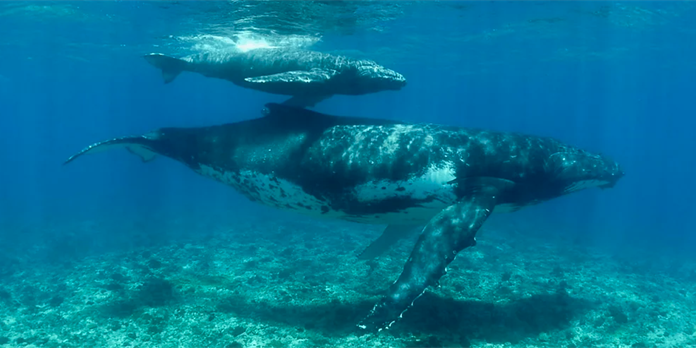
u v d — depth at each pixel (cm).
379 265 1399
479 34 2803
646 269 1734
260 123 983
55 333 926
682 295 1346
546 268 1536
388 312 668
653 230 3272
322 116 955
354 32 2434
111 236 2200
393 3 1966
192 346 841
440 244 725
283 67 975
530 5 2145
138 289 1161
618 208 5144
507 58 3931
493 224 2572
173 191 5047
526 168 875
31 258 1789
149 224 2591
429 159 855
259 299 1071
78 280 1320
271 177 937
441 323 912
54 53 3597
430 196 866
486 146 875
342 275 1297
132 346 852
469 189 838
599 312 1062
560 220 3291
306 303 1041
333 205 922
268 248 1744
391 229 1049
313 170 898
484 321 950
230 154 980
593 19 2431
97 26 2442
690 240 2888
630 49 3406
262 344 836
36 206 3653
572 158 909
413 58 3856
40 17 2294
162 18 2091
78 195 4647
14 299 1188
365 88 958
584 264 1684
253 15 1959
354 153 880
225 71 1055
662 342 926
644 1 2088
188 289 1142
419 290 687
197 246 1817
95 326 943
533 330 931
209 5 1827
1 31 2683
